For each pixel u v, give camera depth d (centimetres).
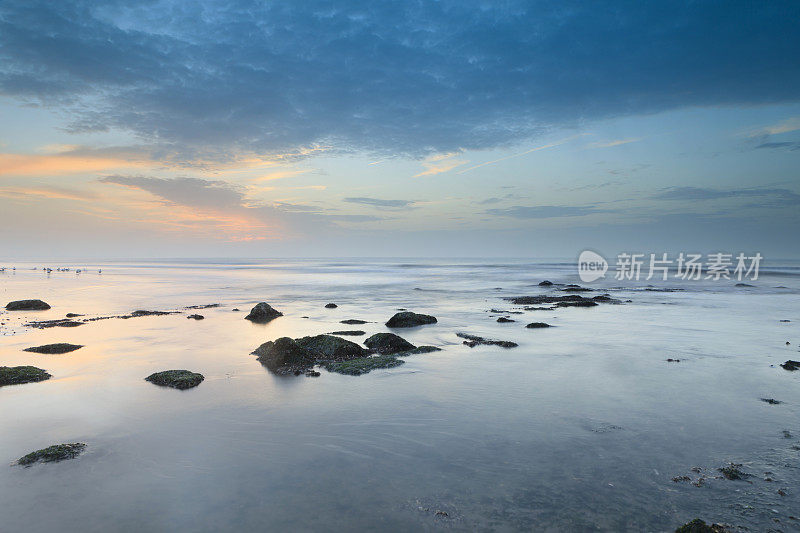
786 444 902
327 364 1563
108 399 1194
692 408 1115
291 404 1156
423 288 5341
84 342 1964
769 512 664
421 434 963
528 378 1391
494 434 960
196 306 3375
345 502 700
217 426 1010
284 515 666
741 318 2706
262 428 998
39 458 841
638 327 2366
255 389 1288
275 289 5138
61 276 7569
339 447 899
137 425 1016
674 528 629
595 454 862
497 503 695
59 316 2798
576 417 1059
